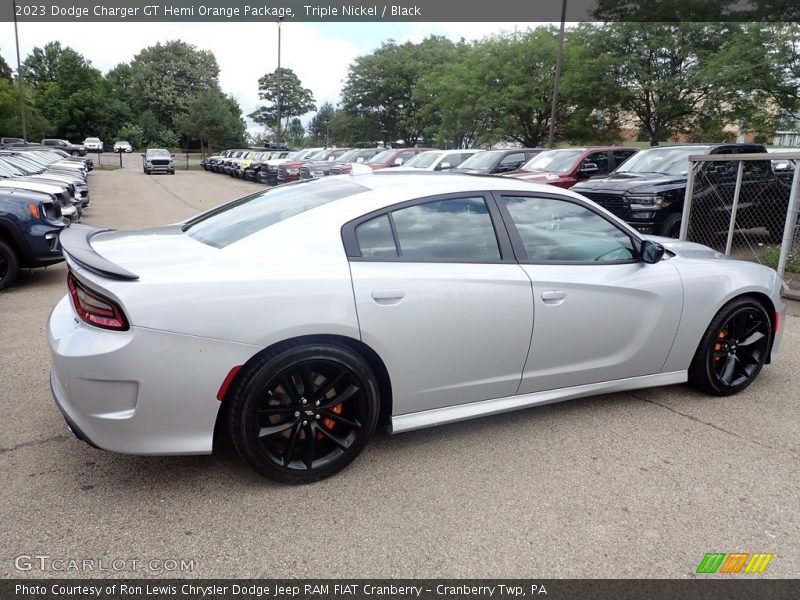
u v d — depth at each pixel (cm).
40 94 7400
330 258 288
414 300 297
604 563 244
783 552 252
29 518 264
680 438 350
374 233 302
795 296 668
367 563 241
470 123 3045
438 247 314
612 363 366
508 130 2841
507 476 307
